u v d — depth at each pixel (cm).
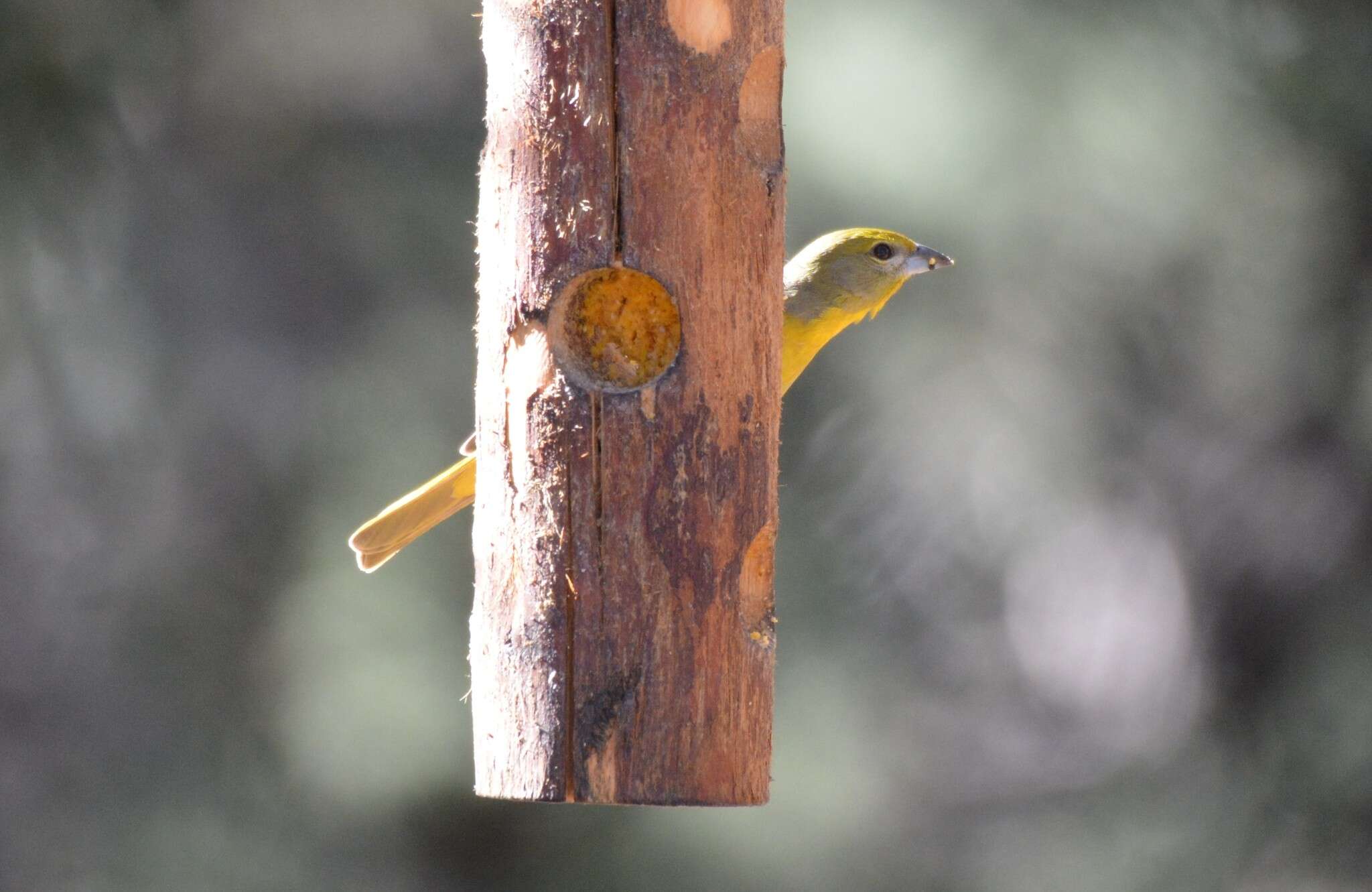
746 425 568
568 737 546
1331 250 1370
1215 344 1455
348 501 1275
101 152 1308
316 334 1441
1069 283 1412
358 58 1573
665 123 564
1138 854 1398
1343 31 1316
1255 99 1332
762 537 574
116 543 1398
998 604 1820
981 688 1806
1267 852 1323
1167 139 1348
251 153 1505
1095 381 1502
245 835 1220
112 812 1253
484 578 570
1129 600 2002
